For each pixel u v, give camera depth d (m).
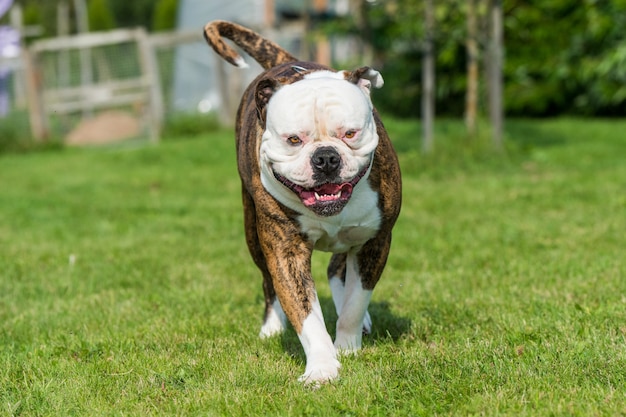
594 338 5.62
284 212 5.20
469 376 4.99
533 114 26.08
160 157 20.17
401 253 9.40
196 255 9.89
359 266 5.63
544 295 7.20
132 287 8.52
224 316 7.12
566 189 13.26
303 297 5.28
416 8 17.67
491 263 8.70
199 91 28.42
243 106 6.27
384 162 5.32
